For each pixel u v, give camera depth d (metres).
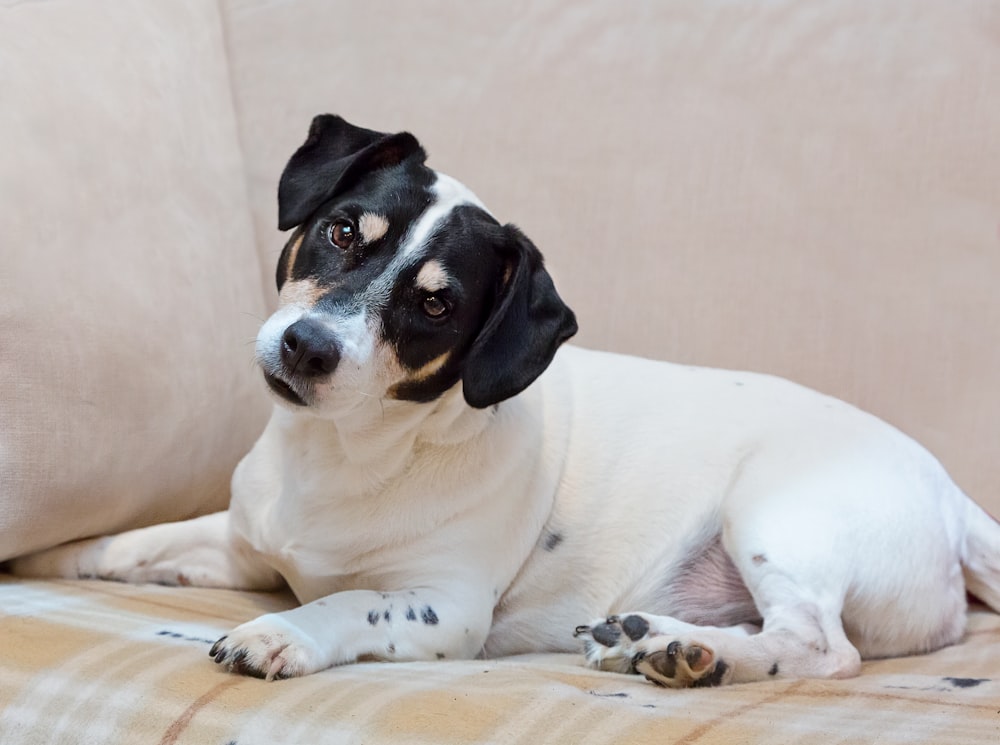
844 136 2.33
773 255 2.36
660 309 2.39
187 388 2.01
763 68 2.38
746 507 1.86
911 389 2.29
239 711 1.30
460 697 1.34
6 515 1.69
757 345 2.36
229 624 1.68
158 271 2.00
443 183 1.72
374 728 1.27
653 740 1.25
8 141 1.79
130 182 2.01
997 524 2.04
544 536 1.89
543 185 2.45
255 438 2.21
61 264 1.80
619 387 2.03
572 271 2.43
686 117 2.40
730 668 1.61
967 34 2.30
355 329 1.57
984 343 2.27
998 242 2.27
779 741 1.25
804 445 1.92
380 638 1.61
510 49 2.48
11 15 1.93
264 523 1.84
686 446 1.98
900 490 1.88
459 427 1.74
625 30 2.44
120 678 1.36
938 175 2.29
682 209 2.39
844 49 2.35
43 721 1.32
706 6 2.41
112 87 2.04
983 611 2.10
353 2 2.54
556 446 1.91
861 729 1.30
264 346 1.57
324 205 1.73
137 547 1.92
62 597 1.70
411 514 1.75
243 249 2.34
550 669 1.60
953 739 1.26
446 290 1.63
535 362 1.65
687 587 1.95
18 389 1.70
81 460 1.78
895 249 2.31
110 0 2.16
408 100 2.51
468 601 1.73
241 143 2.53
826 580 1.76
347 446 1.71
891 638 1.86
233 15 2.56
